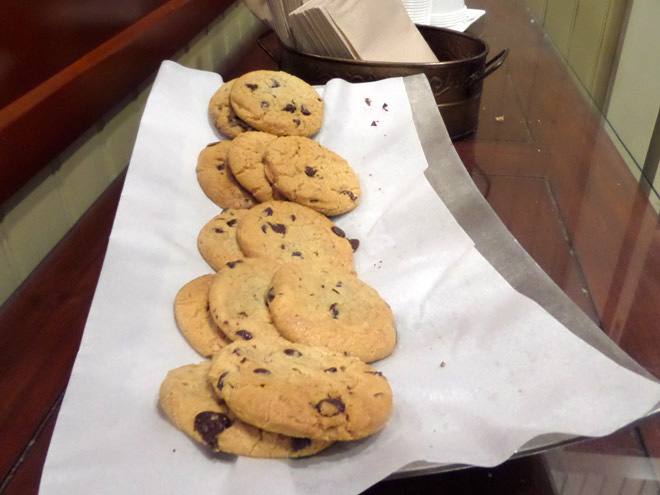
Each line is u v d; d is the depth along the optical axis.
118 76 0.54
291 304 0.36
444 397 0.33
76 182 0.52
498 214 0.49
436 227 0.45
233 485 0.28
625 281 0.43
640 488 0.30
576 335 0.35
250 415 0.29
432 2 0.83
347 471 0.28
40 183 0.47
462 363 0.35
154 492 0.27
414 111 0.54
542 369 0.33
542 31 0.90
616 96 0.91
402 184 0.49
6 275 0.43
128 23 0.58
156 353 0.35
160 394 0.32
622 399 0.31
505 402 0.32
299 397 0.29
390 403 0.31
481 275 0.40
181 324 0.36
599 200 0.52
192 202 0.47
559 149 0.60
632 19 0.88
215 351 0.35
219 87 0.56
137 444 0.29
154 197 0.45
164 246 0.42
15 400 0.33
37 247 0.47
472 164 0.56
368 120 0.53
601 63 0.95
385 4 0.59
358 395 0.31
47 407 0.33
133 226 0.42
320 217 0.46
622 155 0.59
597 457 0.31
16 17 0.41
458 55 0.68
